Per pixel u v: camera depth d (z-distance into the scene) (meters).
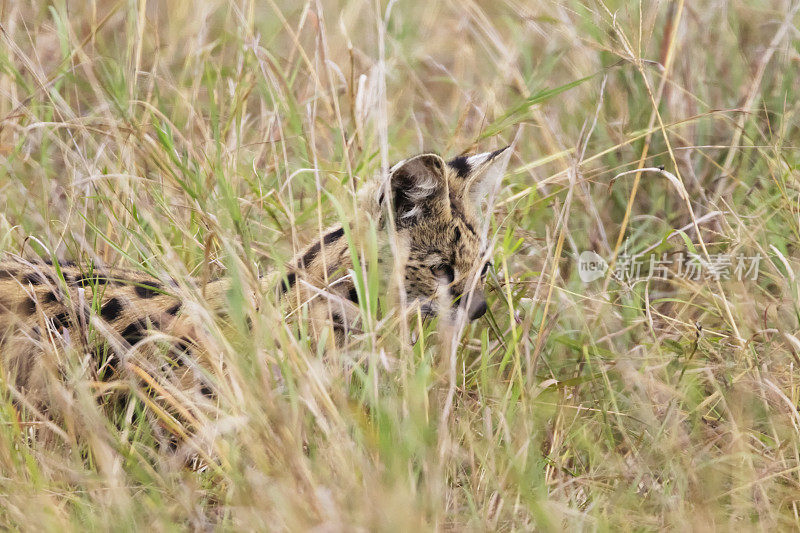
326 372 9.69
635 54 13.22
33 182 13.97
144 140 12.62
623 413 10.70
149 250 11.87
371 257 9.79
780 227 13.32
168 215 11.63
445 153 13.86
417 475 9.07
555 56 16.61
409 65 16.98
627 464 10.02
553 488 10.04
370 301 9.89
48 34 16.09
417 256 11.49
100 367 10.30
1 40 14.59
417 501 8.60
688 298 12.95
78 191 12.77
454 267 11.72
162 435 10.18
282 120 15.01
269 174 14.09
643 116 14.55
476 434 10.30
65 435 9.34
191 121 13.73
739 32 15.96
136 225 12.28
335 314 10.95
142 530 8.51
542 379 11.40
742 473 9.74
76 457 9.32
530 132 15.38
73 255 12.23
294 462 8.55
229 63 16.62
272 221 13.48
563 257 13.51
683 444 10.16
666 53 14.39
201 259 12.19
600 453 10.23
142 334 10.57
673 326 12.15
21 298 10.61
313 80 15.30
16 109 13.70
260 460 8.81
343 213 10.12
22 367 10.41
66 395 9.29
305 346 9.79
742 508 9.41
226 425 8.84
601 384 11.37
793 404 10.40
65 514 8.73
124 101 13.55
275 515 8.30
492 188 12.51
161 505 8.72
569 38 15.77
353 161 13.69
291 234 11.97
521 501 9.15
